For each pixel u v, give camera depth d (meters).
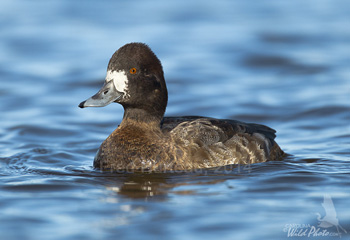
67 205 8.91
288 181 9.97
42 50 22.06
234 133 11.15
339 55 21.09
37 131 14.64
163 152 10.72
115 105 17.20
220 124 11.20
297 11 26.81
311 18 25.56
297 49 21.83
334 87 18.00
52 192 9.57
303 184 9.81
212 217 8.37
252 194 9.32
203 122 11.20
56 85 18.72
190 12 26.66
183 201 9.01
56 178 10.42
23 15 26.03
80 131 14.74
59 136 14.33
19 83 18.91
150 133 10.98
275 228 8.00
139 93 10.91
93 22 25.14
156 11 26.86
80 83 18.86
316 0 28.70
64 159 12.16
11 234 7.85
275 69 20.16
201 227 8.02
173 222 8.20
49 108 16.67
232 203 8.91
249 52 21.58
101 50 21.83
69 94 17.97
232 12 26.77
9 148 13.15
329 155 12.11
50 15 26.12
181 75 19.45
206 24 24.95
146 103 10.98
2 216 8.46
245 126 11.44
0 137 14.13
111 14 26.36
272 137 11.79
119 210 8.67
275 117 15.79
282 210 8.62
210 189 9.59
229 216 8.40
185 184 9.88
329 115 15.70
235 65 20.52
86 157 12.43
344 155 12.11
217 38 23.09
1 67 20.28
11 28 24.33
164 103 11.21
